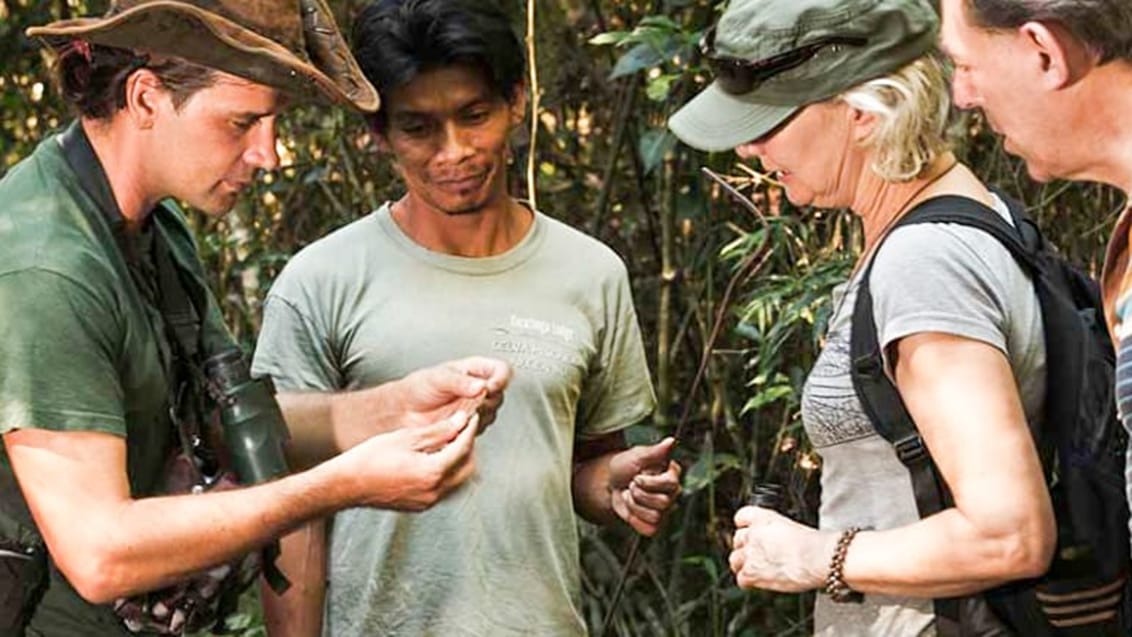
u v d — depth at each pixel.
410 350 2.59
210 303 2.37
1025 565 1.97
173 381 2.26
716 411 3.91
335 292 2.62
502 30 2.54
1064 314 2.08
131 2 2.10
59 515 2.03
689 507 3.98
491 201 2.63
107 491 2.05
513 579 2.57
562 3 4.15
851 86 2.12
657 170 3.91
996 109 1.88
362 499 2.14
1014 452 1.97
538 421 2.61
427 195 2.58
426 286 2.62
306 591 2.59
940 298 2.01
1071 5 1.77
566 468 2.65
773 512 2.22
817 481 3.58
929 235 2.05
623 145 4.13
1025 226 2.17
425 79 2.51
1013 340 2.05
